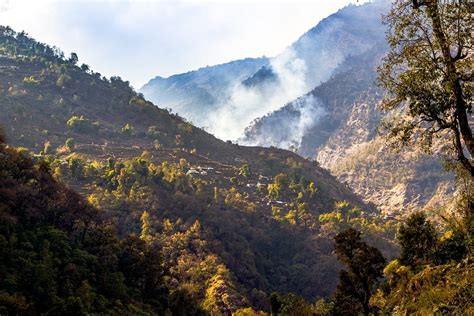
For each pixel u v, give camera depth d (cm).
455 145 1379
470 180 1347
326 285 12788
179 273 10350
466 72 1298
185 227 12594
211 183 18988
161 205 13500
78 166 14675
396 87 1391
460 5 1246
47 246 5097
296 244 14875
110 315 4697
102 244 6297
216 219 13700
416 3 1329
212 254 11400
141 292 6247
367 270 2756
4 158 6200
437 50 1324
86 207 6656
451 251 1825
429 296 1083
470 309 937
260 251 14225
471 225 1277
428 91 1323
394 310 1324
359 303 2844
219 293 9262
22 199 5681
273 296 5350
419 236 2817
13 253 4631
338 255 2859
